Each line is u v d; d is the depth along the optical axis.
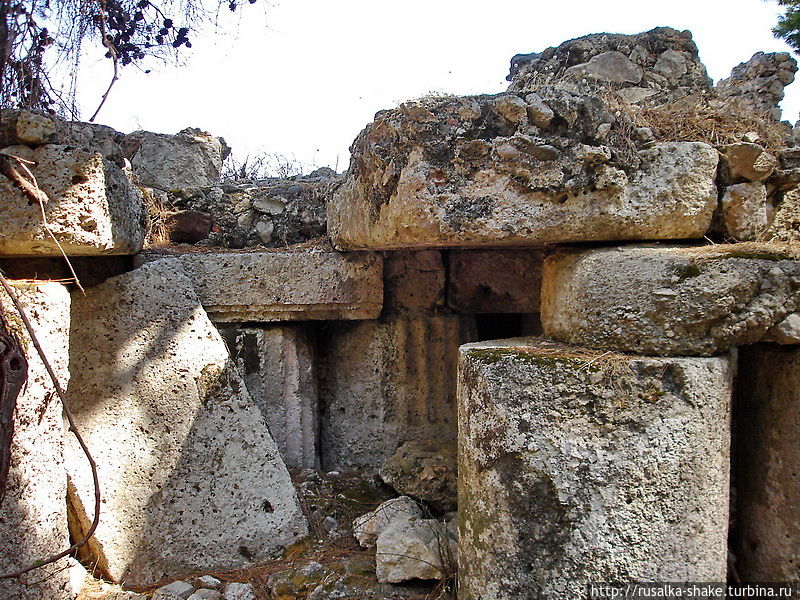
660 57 3.63
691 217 2.13
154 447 2.39
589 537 1.73
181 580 2.32
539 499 1.76
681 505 1.74
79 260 2.40
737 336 1.77
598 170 2.07
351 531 2.69
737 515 2.17
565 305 2.08
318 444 3.35
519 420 1.79
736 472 2.19
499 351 1.88
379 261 3.14
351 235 2.71
